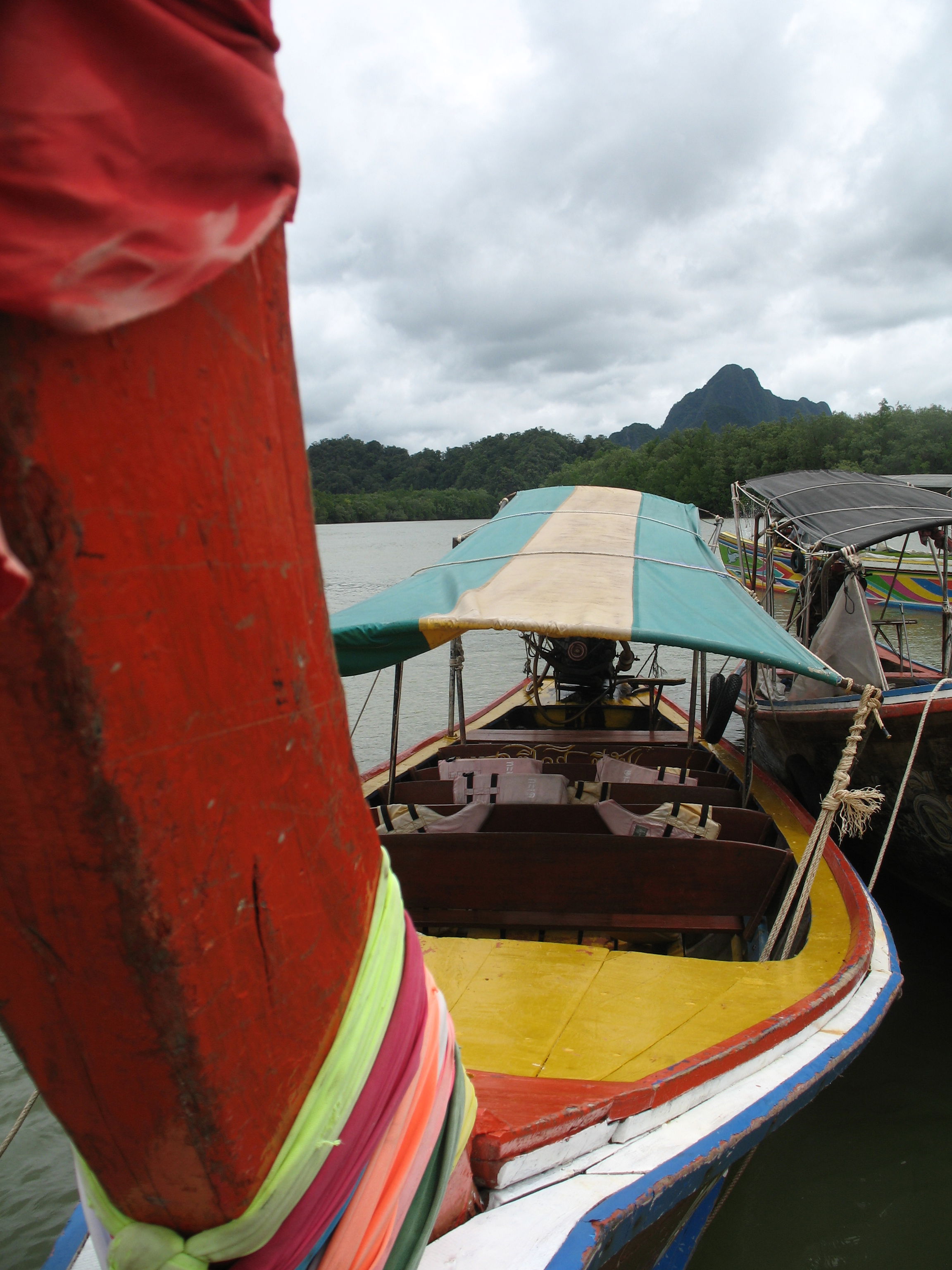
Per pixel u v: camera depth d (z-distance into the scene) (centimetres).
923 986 516
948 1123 405
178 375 80
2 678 72
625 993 273
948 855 566
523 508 596
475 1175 172
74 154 67
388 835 356
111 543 75
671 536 530
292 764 100
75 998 88
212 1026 91
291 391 99
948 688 529
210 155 77
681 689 1341
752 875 341
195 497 83
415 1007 126
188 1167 98
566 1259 159
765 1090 227
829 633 663
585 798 459
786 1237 345
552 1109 188
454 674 699
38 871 80
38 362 68
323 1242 115
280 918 100
